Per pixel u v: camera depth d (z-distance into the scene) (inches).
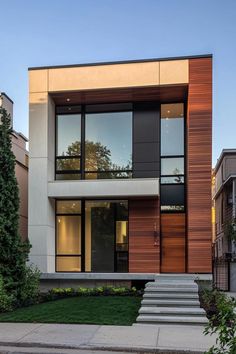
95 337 306.8
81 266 590.6
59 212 603.2
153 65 554.6
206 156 549.0
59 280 544.4
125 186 555.5
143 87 554.9
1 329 333.7
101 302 438.0
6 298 407.2
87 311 395.5
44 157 572.1
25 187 671.8
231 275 598.9
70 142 613.0
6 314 389.1
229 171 845.2
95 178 602.9
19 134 752.3
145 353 274.5
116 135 607.8
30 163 573.3
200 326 348.5
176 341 296.0
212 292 464.4
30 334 315.3
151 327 343.0
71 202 603.2
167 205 591.5
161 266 582.2
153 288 447.8
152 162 590.6
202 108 550.3
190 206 548.4
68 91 569.6
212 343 289.6
